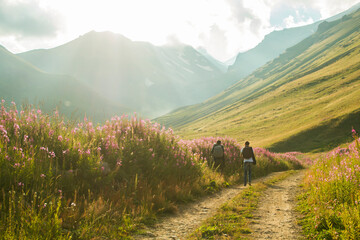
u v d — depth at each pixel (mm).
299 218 5527
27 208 4301
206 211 6711
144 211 5910
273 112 139875
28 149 5977
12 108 6934
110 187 6652
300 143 73062
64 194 5547
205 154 14406
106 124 9312
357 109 76000
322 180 6719
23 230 3619
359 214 4223
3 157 5105
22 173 5121
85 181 6277
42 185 5035
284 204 7066
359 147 7992
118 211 5609
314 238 4195
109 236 4461
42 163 5730
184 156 10859
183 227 5352
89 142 7711
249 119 145000
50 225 4031
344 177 5918
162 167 8914
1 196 4547
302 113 113750
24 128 6766
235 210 6516
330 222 4422
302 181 11344
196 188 8859
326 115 89750
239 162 14883
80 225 4672
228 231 4812
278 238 4418
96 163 6746
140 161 8570
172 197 7613
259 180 12781
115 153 7785
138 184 7270
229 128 138125
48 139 6852
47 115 7434
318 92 141125
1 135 5754
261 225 5199
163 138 10859
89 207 5262
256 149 22469
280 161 22812
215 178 10859
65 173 6152
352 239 3727
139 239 4551
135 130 10383
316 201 5938
